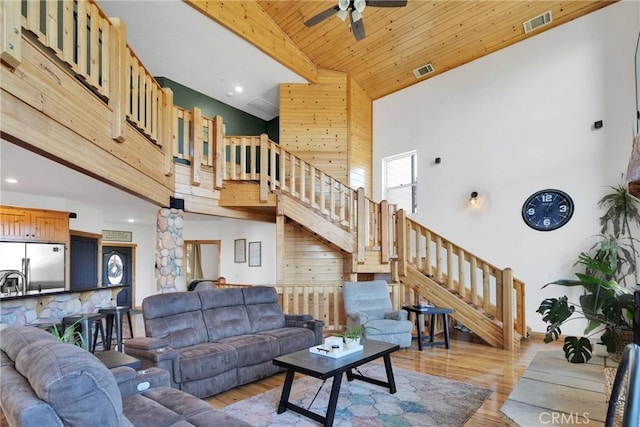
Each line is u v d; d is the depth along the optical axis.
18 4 2.05
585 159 5.19
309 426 2.68
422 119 7.06
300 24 6.20
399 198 7.44
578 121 5.29
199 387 3.07
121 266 10.12
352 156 7.24
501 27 5.78
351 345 3.13
